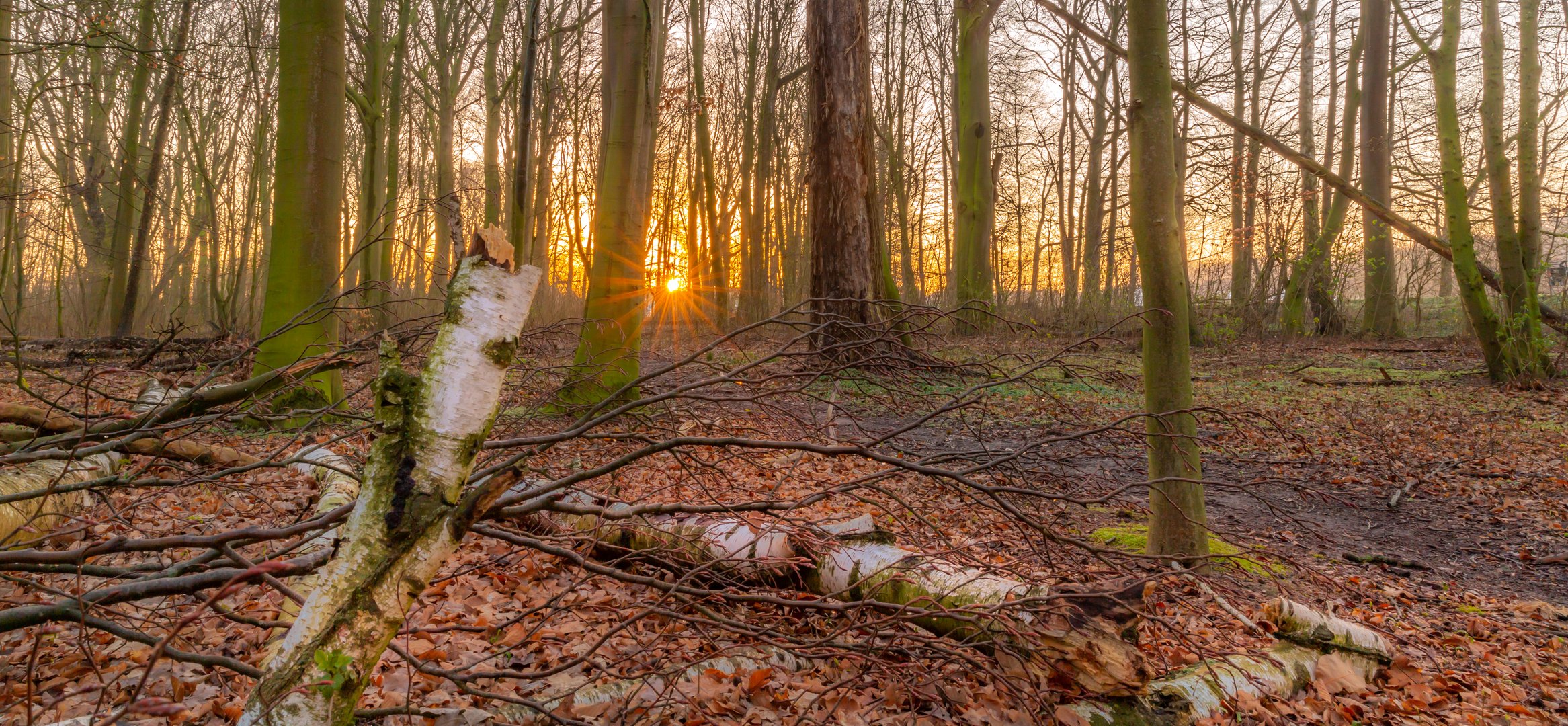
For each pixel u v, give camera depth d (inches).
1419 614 185.8
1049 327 780.0
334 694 67.1
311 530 102.1
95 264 862.5
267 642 128.2
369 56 653.3
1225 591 170.2
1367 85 848.9
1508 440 364.5
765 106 1261.1
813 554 145.6
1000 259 1398.9
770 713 114.8
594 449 238.8
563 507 111.8
